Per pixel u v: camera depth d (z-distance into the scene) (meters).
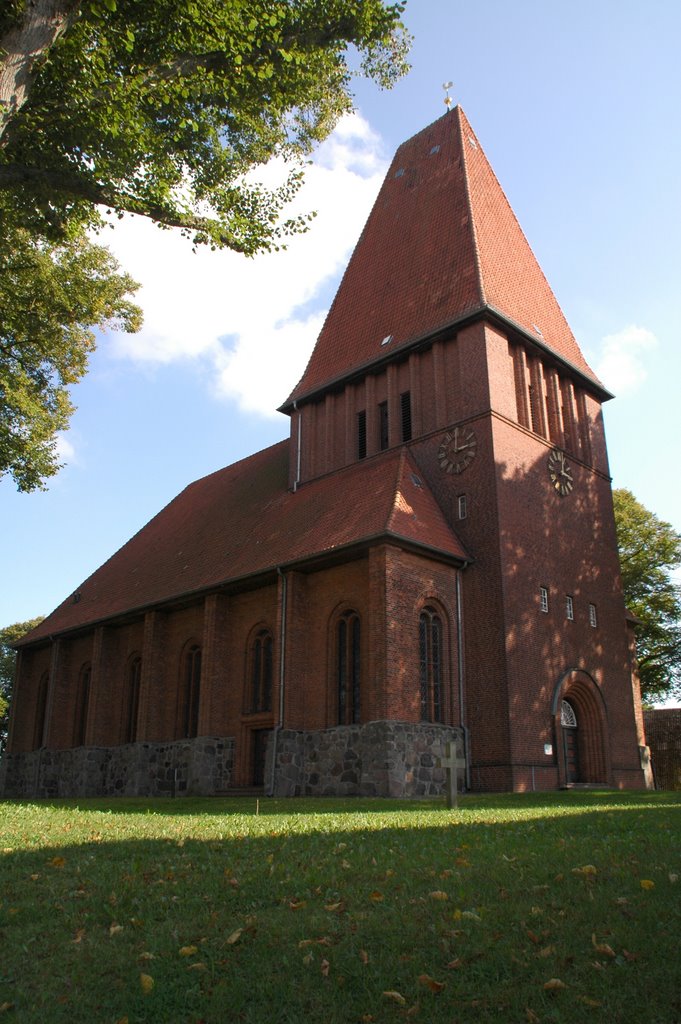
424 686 25.39
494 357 29.22
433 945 6.12
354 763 24.39
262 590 29.69
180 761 30.61
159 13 16.14
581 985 5.35
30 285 26.03
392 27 19.20
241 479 40.72
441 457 29.31
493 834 10.95
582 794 21.72
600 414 34.97
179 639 33.00
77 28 15.69
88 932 6.77
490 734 25.41
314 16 18.38
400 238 35.91
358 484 30.17
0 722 68.12
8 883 8.23
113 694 36.00
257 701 28.83
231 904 7.27
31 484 29.09
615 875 7.75
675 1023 4.87
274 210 19.78
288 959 5.98
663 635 46.19
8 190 18.33
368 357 32.75
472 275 30.78
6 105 14.51
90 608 39.59
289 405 35.22
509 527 27.48
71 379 29.28
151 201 18.02
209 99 18.45
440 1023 5.06
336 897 7.36
